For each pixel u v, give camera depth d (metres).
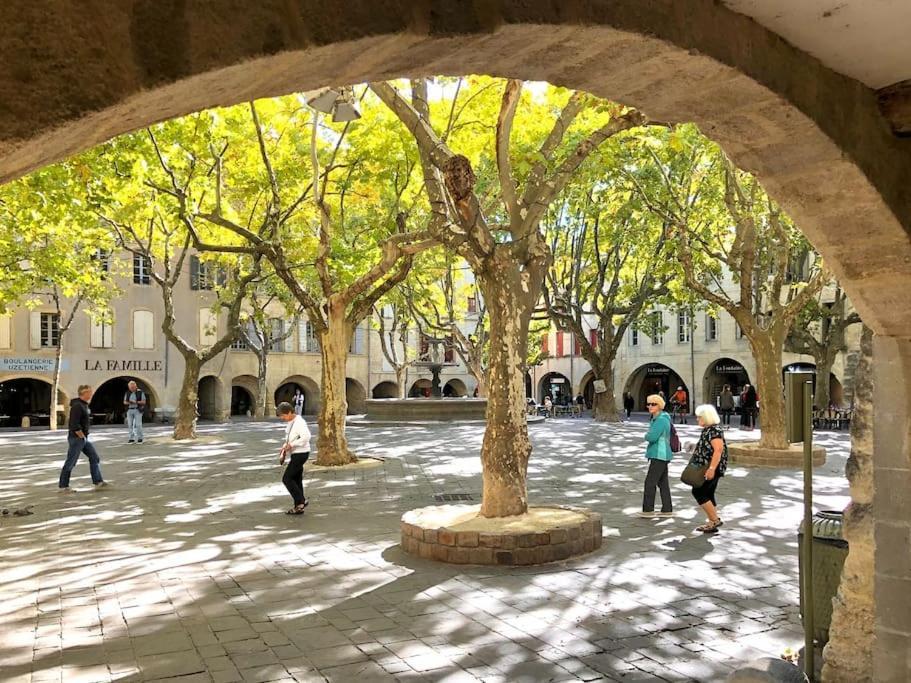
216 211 16.67
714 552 8.28
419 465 16.75
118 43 1.48
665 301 30.56
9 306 34.66
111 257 33.50
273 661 5.23
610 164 15.03
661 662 5.13
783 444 16.44
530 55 2.41
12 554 8.52
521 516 8.68
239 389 46.03
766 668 3.08
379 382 49.44
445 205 9.69
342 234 18.91
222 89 1.75
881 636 4.08
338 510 11.30
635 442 22.73
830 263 3.89
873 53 3.07
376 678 4.90
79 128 1.49
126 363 38.38
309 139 18.23
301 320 44.91
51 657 5.34
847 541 4.38
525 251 8.88
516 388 8.74
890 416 4.04
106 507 11.62
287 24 1.68
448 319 31.94
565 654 5.29
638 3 2.36
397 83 15.54
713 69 2.68
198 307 40.84
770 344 16.52
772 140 3.31
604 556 8.13
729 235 21.86
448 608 6.38
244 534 9.56
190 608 6.47
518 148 14.18
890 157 3.51
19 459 19.06
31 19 1.40
